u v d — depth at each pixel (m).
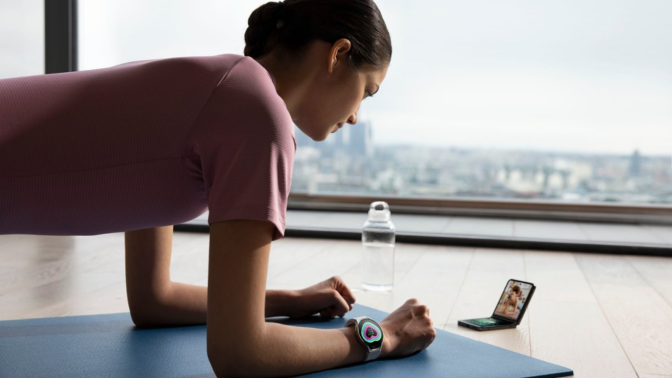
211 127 1.04
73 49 4.04
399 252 3.29
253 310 1.06
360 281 2.53
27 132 1.03
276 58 1.22
